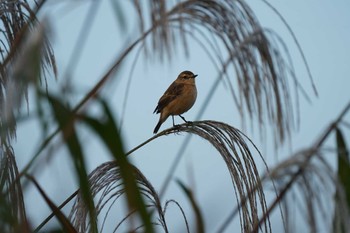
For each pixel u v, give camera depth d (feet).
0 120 7.66
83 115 7.00
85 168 7.39
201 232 7.90
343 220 7.05
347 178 8.11
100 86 8.27
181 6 8.75
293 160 7.41
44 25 6.66
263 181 8.32
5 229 7.81
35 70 6.46
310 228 7.11
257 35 8.68
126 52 8.48
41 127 7.00
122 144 7.02
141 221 7.29
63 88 7.16
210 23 8.91
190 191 8.09
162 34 7.76
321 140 8.53
